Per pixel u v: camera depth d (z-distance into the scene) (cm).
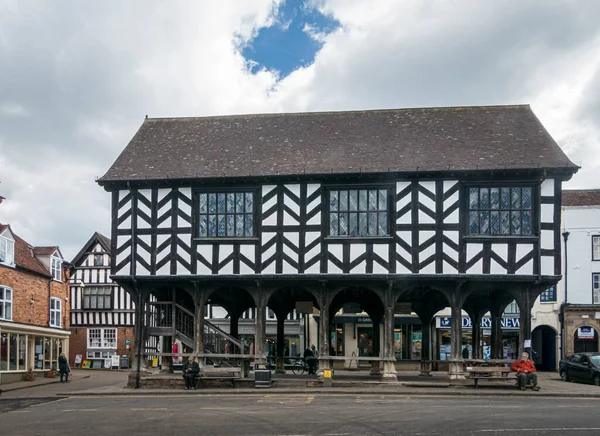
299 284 1786
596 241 2806
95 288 3884
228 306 2144
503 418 1143
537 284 1727
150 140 2036
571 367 2127
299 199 1775
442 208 1722
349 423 1100
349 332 2936
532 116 1945
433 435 976
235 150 1928
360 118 2036
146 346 1909
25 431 1091
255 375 1731
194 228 1812
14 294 2392
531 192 1712
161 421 1160
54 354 2781
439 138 1878
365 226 1752
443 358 2866
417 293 2025
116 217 1845
